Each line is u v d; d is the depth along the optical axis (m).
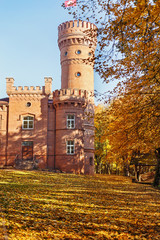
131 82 11.38
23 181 22.33
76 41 43.72
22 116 37.81
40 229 8.19
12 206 10.84
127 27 8.92
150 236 8.46
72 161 36.50
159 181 27.62
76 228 8.82
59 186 21.38
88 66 44.06
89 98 42.47
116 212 12.09
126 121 12.36
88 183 26.39
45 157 36.78
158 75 10.54
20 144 37.22
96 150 53.56
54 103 37.91
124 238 8.09
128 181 34.91
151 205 14.81
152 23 8.60
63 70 44.62
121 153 16.25
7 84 38.06
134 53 10.31
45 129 37.41
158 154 27.70
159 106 10.96
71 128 37.19
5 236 6.70
